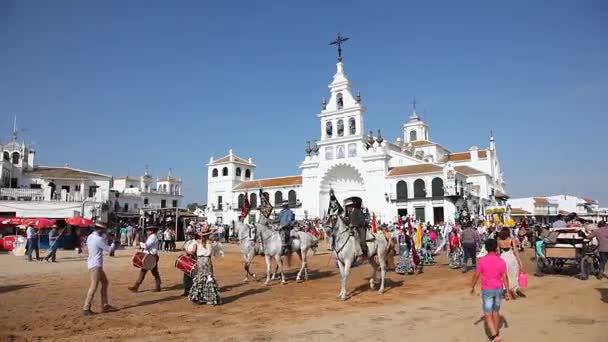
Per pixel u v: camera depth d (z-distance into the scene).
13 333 9.36
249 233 17.23
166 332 9.41
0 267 22.42
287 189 73.25
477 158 74.31
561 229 17.22
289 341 8.67
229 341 8.72
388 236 21.25
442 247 30.05
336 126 68.25
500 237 13.53
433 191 57.19
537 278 16.88
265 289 15.37
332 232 13.81
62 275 19.42
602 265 16.02
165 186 101.12
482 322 10.12
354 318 10.70
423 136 88.06
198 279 12.58
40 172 59.19
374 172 62.53
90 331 9.54
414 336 9.01
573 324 9.75
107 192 59.00
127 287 15.91
